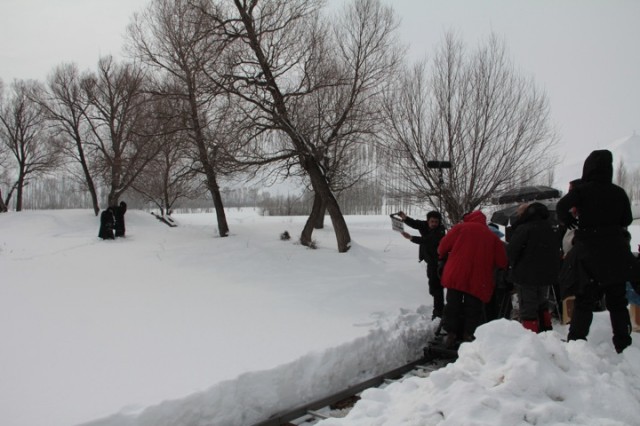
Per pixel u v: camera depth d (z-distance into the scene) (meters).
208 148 12.66
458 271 6.05
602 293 4.70
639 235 15.41
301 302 7.88
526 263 5.61
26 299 7.70
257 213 39.81
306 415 4.53
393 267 10.67
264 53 11.42
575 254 4.64
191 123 13.85
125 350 5.42
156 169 27.89
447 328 6.10
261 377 4.70
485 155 11.31
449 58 11.65
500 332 3.85
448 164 10.25
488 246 6.06
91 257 12.89
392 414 3.45
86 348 5.47
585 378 3.54
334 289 8.59
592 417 3.18
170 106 13.83
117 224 18.08
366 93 12.43
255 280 9.52
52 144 34.41
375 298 8.20
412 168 11.67
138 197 37.31
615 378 3.73
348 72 12.47
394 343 6.30
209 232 17.55
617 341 4.54
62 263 11.79
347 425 3.47
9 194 35.94
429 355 6.21
